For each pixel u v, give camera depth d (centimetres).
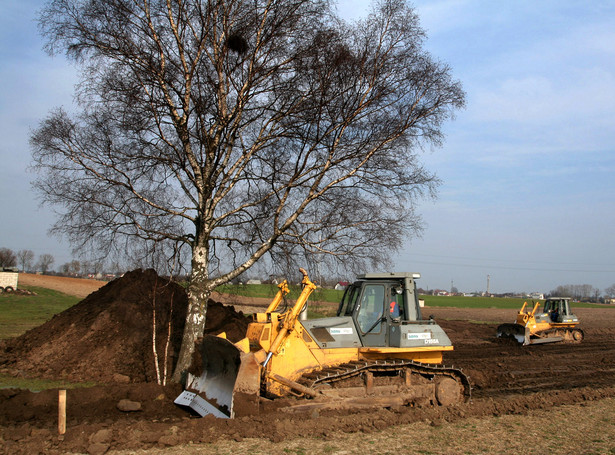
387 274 1099
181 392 1080
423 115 1223
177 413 973
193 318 1191
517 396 1234
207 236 1220
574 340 2678
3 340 1695
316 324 1038
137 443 743
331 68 1162
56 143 1152
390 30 1217
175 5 1160
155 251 1220
